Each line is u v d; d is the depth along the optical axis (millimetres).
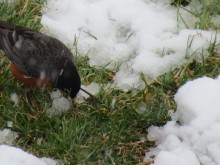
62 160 9891
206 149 9844
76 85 10281
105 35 11977
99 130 10383
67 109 10734
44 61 10391
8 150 9172
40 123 10320
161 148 10211
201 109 10195
